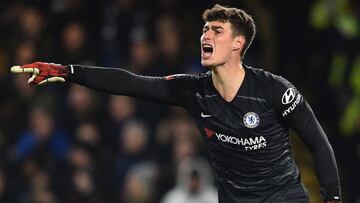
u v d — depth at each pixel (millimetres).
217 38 16891
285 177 17109
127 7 35438
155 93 17406
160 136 33156
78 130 33469
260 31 33406
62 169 33469
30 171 33531
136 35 35000
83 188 32531
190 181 30625
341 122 31516
